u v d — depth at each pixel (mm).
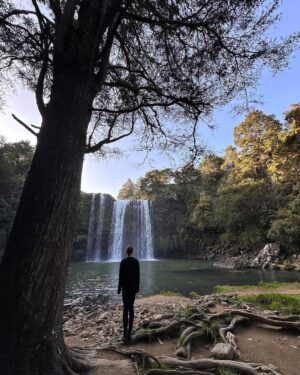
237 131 33781
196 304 7250
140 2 3867
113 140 3877
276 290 10328
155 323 5051
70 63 3068
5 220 25719
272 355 4219
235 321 5254
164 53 4559
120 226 36812
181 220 36125
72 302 12039
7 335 2439
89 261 32750
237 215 27312
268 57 3771
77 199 2996
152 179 39250
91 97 3252
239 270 21578
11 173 30297
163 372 3332
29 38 4027
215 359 3785
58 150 2871
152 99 4750
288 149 26828
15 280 2541
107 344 4414
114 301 12164
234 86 4164
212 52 4023
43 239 2646
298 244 22531
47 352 2615
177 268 23328
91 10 3160
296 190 24609
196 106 4352
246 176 32031
